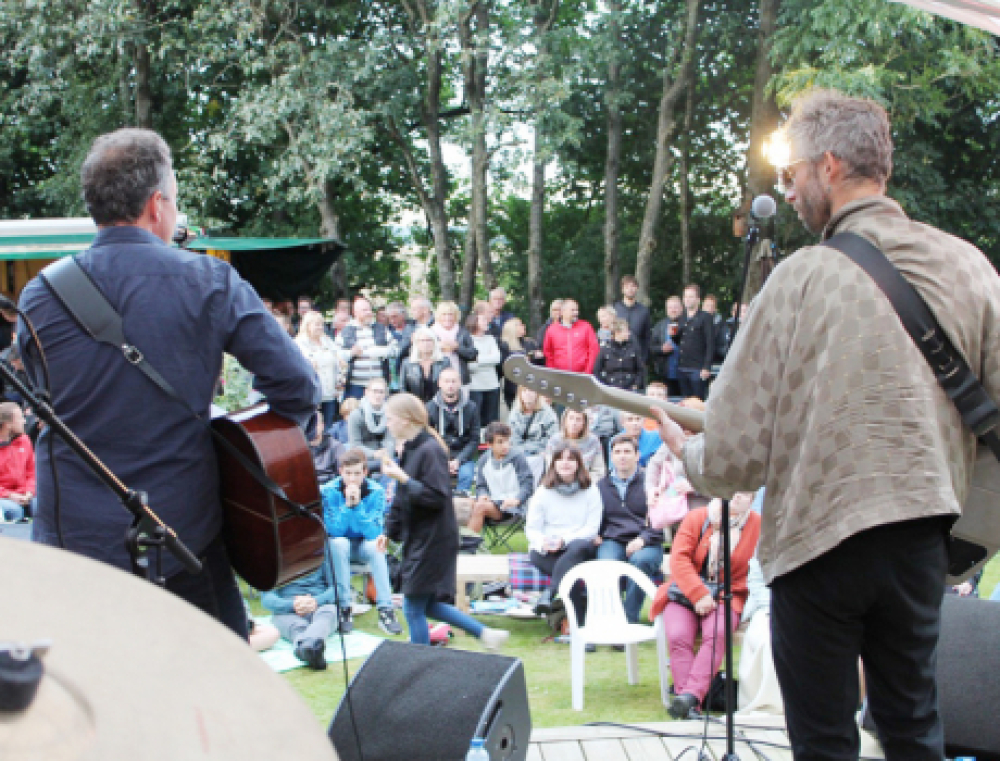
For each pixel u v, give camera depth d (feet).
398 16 56.75
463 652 9.16
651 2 55.57
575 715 14.80
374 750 8.65
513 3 53.62
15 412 21.62
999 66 42.65
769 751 10.88
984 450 6.38
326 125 46.57
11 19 49.60
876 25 39.47
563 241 67.05
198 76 54.44
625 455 19.58
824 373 5.86
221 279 7.35
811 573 5.91
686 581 15.19
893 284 5.89
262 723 2.61
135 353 7.03
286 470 7.59
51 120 59.67
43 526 7.21
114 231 7.26
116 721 2.43
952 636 10.55
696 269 63.46
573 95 56.24
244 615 7.97
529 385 7.96
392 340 33.27
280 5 48.85
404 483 15.78
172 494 7.15
